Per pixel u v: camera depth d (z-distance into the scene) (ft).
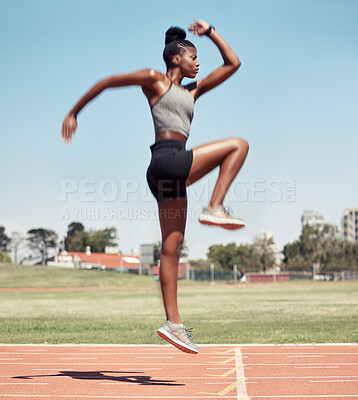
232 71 13.51
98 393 15.75
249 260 282.36
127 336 33.01
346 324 38.34
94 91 12.14
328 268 266.36
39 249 353.51
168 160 12.14
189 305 68.03
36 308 64.95
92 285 187.73
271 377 18.42
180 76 13.30
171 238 13.19
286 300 76.69
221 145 12.20
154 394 15.57
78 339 31.42
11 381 17.84
